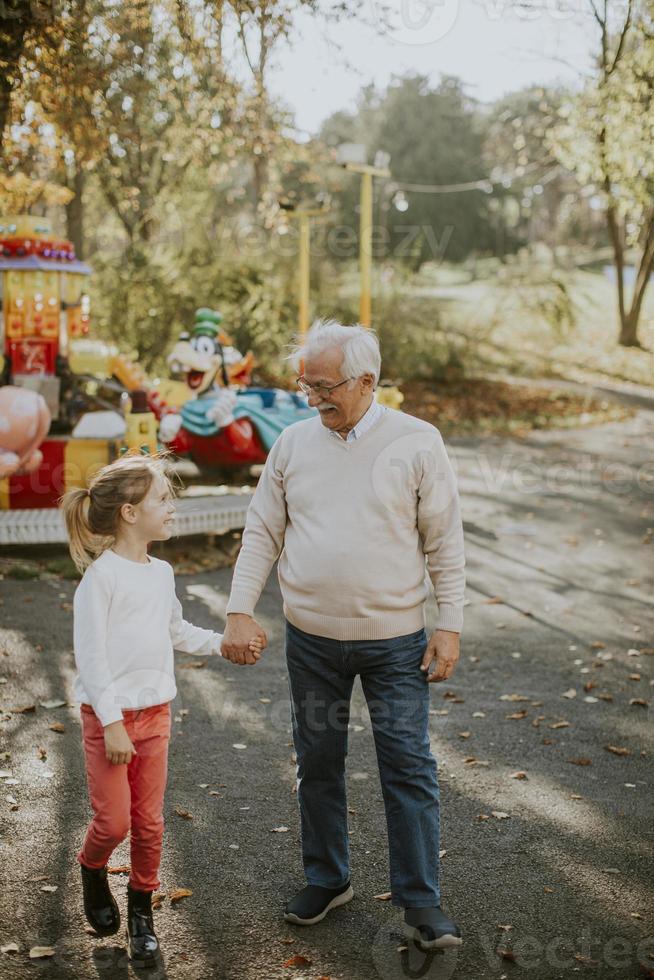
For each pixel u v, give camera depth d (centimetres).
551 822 359
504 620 643
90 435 809
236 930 284
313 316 1831
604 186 2052
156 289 1596
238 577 292
